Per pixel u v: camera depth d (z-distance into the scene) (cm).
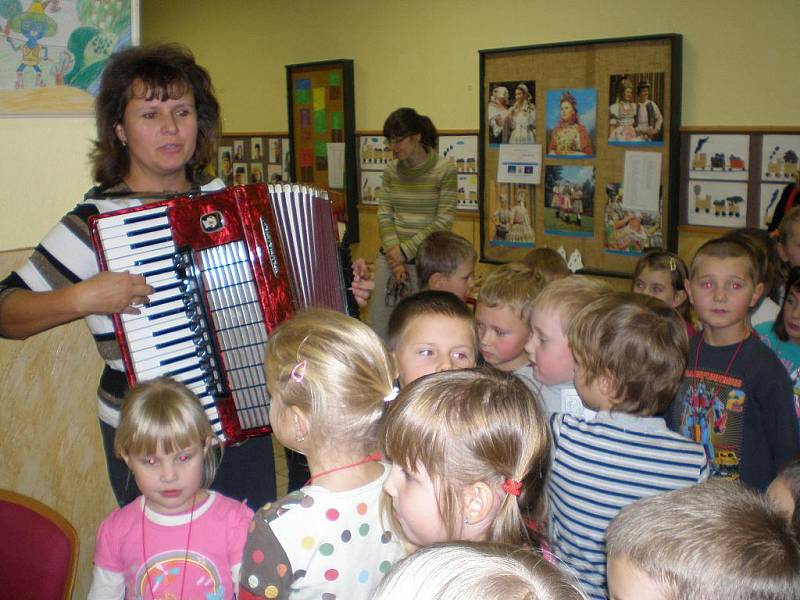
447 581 68
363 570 135
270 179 670
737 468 221
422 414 115
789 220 277
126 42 252
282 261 187
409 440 115
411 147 443
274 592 130
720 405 226
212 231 181
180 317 181
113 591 178
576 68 464
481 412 115
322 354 135
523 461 116
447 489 112
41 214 242
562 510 169
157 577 173
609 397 171
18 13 227
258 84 664
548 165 486
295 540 131
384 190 468
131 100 184
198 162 203
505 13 495
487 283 226
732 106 412
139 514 176
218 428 187
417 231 457
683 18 421
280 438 141
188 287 180
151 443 166
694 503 100
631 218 454
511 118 498
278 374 139
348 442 135
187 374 183
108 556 177
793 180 394
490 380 123
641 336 168
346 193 602
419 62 547
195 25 703
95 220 176
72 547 155
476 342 191
